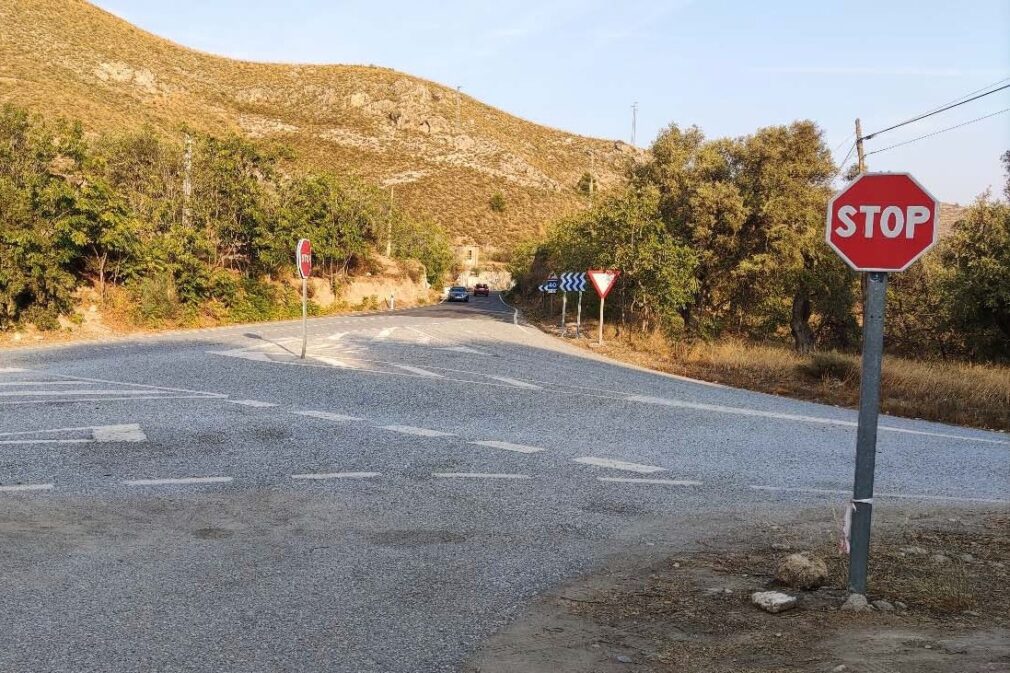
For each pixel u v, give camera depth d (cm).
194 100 12119
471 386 1466
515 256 8681
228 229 3756
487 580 487
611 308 3544
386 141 15362
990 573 510
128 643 366
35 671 333
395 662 357
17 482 687
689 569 522
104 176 3058
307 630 392
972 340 2962
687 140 3256
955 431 1293
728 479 835
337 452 871
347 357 1862
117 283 2886
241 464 796
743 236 3036
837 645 371
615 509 689
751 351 2350
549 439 1016
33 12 10700
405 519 626
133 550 518
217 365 1591
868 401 447
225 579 467
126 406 1097
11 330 2264
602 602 452
